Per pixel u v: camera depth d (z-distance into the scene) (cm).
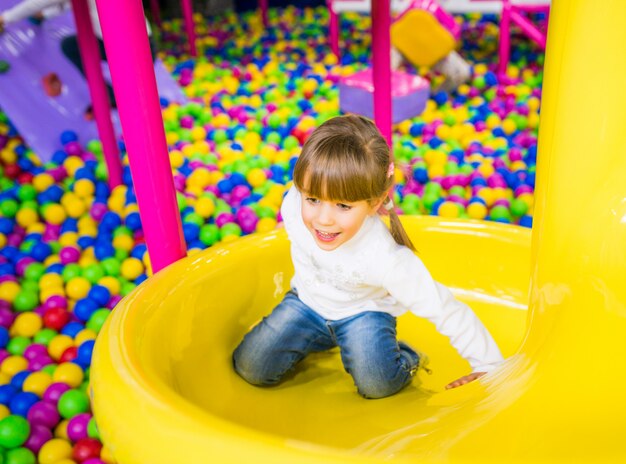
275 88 400
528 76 415
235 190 268
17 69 311
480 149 301
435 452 79
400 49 366
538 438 74
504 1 399
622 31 81
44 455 145
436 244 157
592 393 75
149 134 134
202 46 547
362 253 123
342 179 108
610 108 82
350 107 323
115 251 227
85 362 171
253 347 132
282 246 150
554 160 88
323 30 608
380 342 127
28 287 209
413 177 273
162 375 114
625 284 77
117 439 88
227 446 76
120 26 125
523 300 154
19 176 294
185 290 131
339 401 130
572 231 84
